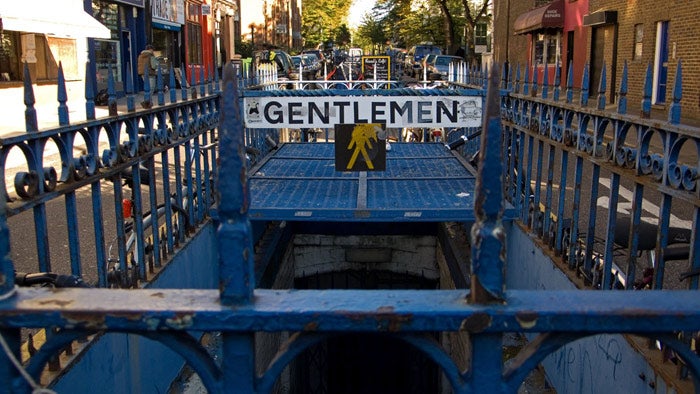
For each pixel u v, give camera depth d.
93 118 3.26
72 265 3.09
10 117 15.64
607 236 3.50
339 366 8.66
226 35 43.38
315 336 1.58
